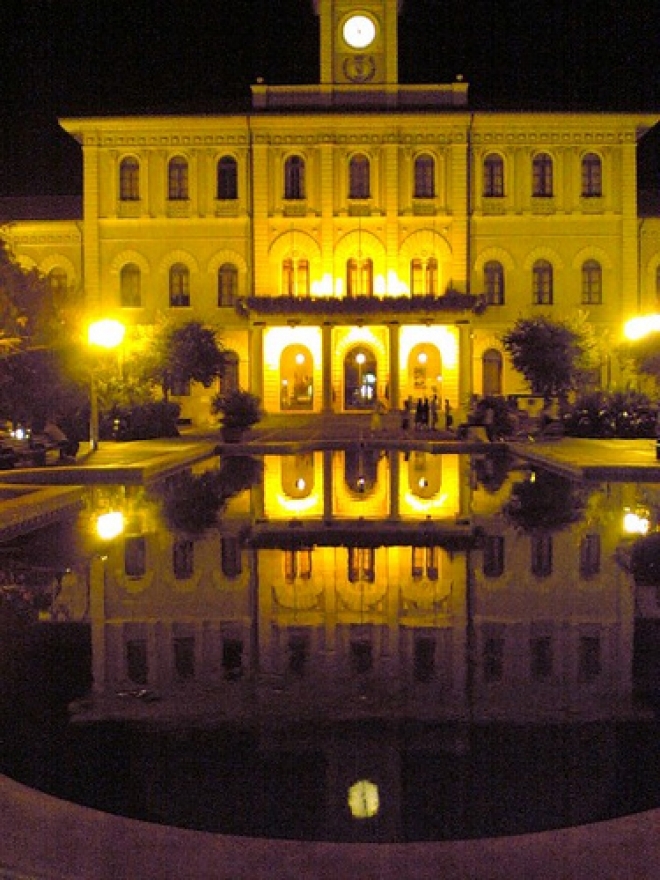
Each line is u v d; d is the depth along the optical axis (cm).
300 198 5475
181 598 1154
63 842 517
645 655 909
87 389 3309
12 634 999
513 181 5466
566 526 1691
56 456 2961
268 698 795
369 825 565
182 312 5528
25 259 5588
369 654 920
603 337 5197
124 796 605
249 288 5512
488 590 1188
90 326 3100
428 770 643
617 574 1279
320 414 5331
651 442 3606
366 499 2122
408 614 1074
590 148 5456
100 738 707
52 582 1245
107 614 1080
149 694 806
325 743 695
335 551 1466
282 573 1297
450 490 2286
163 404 4231
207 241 5509
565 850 503
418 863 491
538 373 4666
